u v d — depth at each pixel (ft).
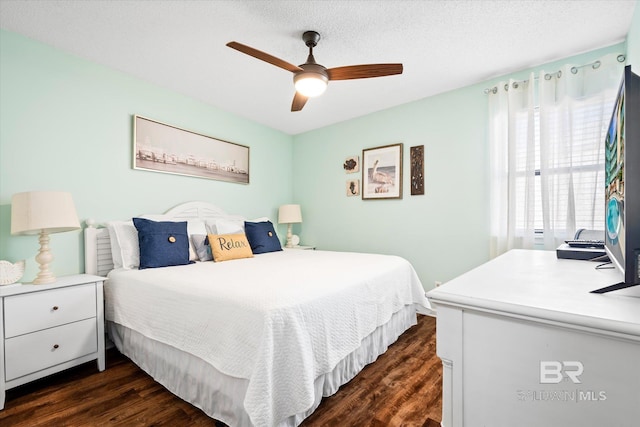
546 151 7.99
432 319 10.11
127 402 5.41
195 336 5.14
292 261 8.48
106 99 8.30
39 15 6.19
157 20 6.38
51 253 6.94
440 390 5.77
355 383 6.02
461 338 2.63
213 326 4.88
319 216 13.84
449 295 2.69
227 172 11.64
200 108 10.73
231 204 11.83
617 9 6.08
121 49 7.48
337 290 5.67
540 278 3.46
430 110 10.51
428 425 4.79
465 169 9.80
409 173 11.05
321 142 13.74
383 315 7.11
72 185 7.63
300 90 6.70
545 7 6.02
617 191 3.16
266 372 4.02
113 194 8.41
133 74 8.79
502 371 2.44
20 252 6.81
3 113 6.61
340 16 6.26
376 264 7.91
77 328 6.30
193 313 5.24
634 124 2.51
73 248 7.61
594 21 6.47
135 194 8.90
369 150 12.08
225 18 6.31
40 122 7.13
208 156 10.93
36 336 5.74
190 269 7.21
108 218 8.30
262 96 10.39
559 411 2.21
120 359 7.18
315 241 13.98
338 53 7.65
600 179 7.41
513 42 7.25
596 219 7.44
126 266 7.56
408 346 7.84
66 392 5.75
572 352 2.16
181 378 5.42
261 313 4.33
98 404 5.36
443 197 10.27
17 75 6.80
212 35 6.91
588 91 7.60
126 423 4.85
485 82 9.37
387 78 9.14
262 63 8.19
